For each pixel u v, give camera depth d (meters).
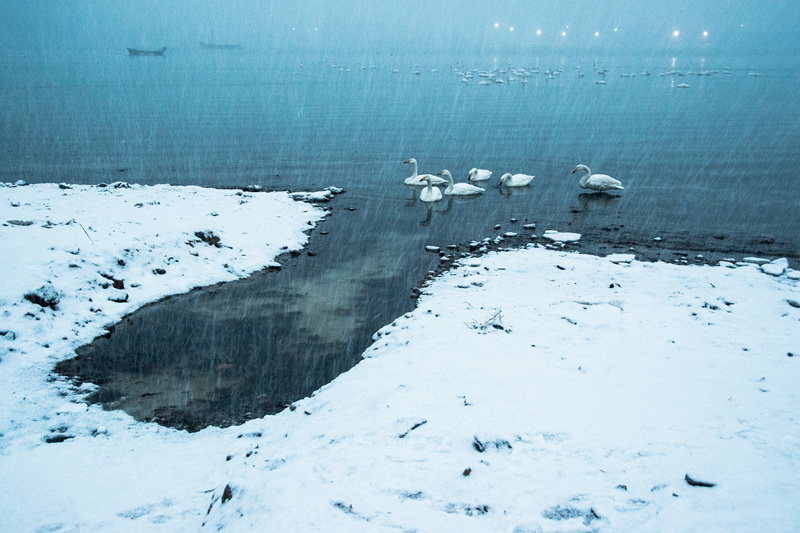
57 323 11.75
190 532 5.23
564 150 33.41
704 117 46.06
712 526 4.21
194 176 27.38
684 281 13.59
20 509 6.02
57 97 63.41
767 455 5.43
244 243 17.34
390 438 6.26
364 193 24.55
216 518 5.03
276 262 16.44
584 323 10.65
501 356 8.95
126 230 16.25
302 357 11.09
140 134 39.44
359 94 69.25
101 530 5.55
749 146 33.22
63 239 14.88
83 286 13.08
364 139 37.78
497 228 19.67
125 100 60.81
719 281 13.45
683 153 31.67
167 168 29.09
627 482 5.09
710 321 10.77
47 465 7.07
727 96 62.38
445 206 22.59
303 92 71.25
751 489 4.73
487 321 10.68
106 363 10.77
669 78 92.19
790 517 4.26
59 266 13.27
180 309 13.30
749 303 11.80
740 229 18.58
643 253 16.50
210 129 41.66
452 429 6.34
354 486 5.14
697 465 5.25
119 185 22.98
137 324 12.49
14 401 9.07
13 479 6.69
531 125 43.66
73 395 9.55
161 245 15.55
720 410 6.73
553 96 66.44
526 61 162.25
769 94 63.56
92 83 82.06
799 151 31.31
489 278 14.45
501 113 51.00
